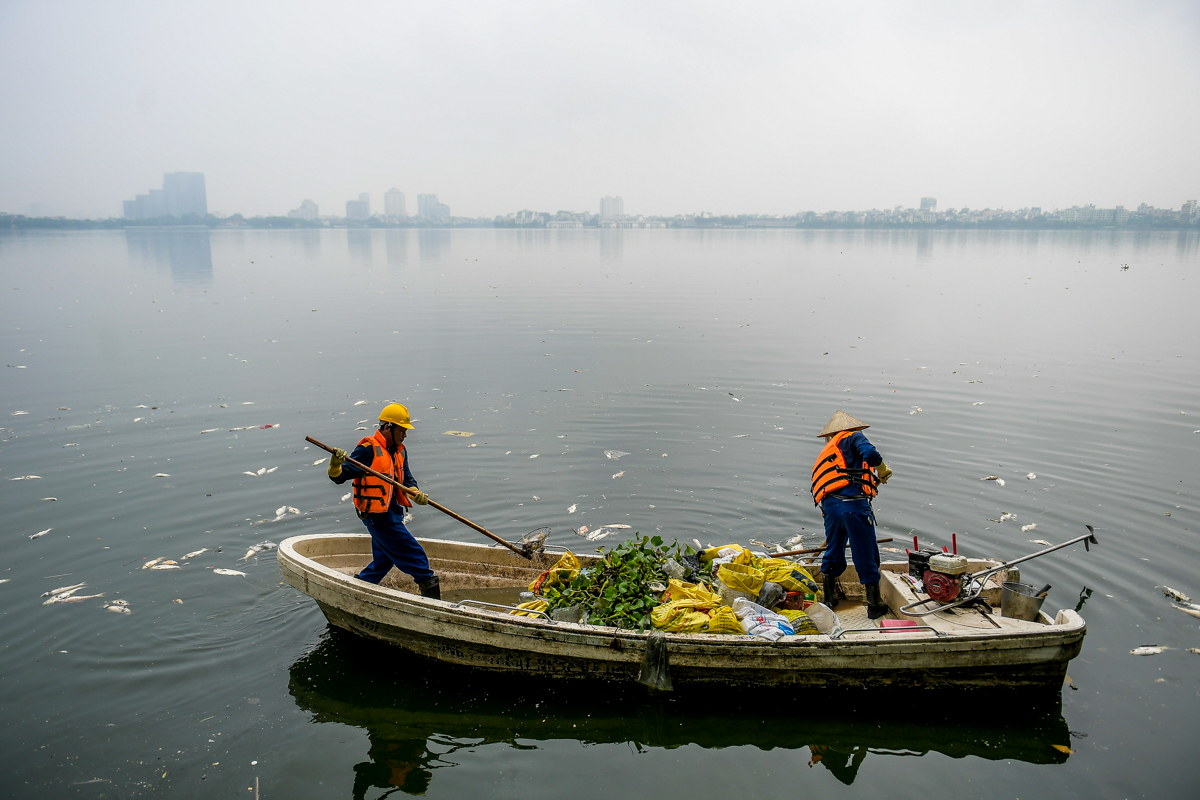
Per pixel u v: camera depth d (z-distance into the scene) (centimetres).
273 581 672
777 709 523
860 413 1179
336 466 592
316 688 541
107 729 489
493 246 8169
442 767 465
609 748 485
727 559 628
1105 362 1580
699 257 5853
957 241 10088
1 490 857
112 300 2605
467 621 546
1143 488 867
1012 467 938
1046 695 523
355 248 7419
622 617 554
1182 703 514
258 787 445
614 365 1540
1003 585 572
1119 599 638
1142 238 11412
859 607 637
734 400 1256
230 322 2105
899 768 464
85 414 1156
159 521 782
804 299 2778
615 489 870
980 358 1623
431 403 1233
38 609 618
